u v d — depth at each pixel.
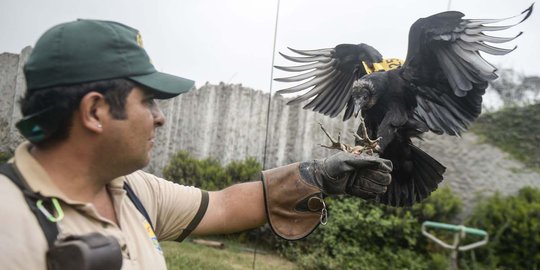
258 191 1.83
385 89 1.82
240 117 9.30
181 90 1.36
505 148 7.83
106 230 1.29
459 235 5.70
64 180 1.29
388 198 1.96
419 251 7.18
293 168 1.80
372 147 1.75
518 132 7.89
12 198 1.15
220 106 9.48
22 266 1.09
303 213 1.78
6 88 10.63
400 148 1.90
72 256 1.08
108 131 1.26
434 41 1.75
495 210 6.99
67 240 1.12
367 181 1.70
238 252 7.59
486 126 8.04
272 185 1.80
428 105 1.86
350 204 7.45
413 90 1.82
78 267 1.08
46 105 1.22
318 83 2.17
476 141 7.91
